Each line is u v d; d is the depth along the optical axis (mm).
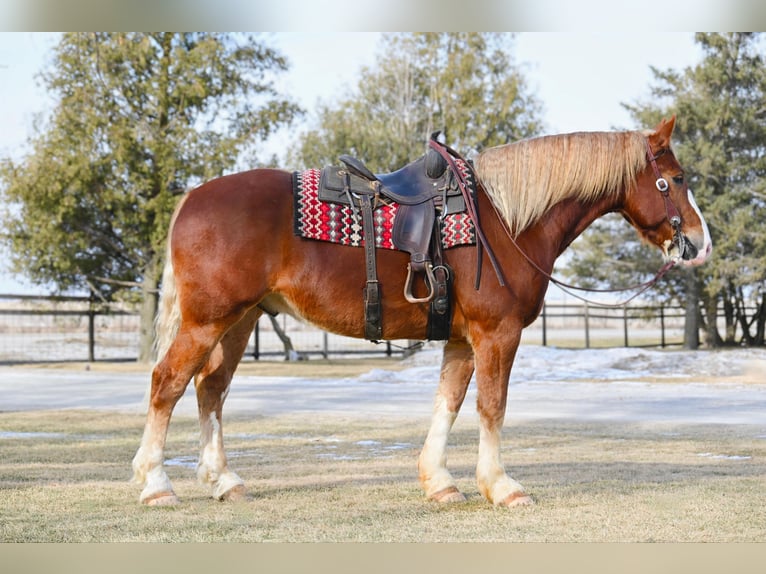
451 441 8211
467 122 25406
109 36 21781
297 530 4512
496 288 5031
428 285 5027
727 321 31062
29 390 14875
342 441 8203
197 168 22281
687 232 5484
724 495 5367
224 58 22844
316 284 4977
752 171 27281
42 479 5965
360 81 26500
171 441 8242
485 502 5203
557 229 5355
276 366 21984
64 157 20969
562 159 5285
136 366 22375
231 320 4984
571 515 4840
